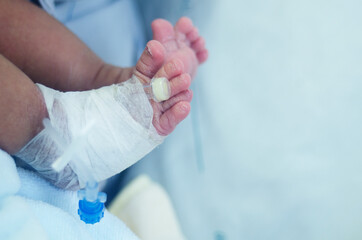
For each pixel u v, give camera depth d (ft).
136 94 2.59
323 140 4.07
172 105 2.66
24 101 2.44
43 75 3.27
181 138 4.37
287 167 4.11
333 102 4.09
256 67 4.30
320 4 4.21
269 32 4.30
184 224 4.19
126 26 4.41
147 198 4.07
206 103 4.36
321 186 4.02
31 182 2.73
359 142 4.00
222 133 4.28
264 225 4.10
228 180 4.22
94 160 2.55
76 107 2.55
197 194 4.25
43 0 3.63
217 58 4.39
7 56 3.15
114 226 2.83
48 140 2.49
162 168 4.32
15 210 2.14
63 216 2.45
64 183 2.73
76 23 4.05
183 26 3.53
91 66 3.43
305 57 4.20
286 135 4.15
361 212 3.93
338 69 4.12
